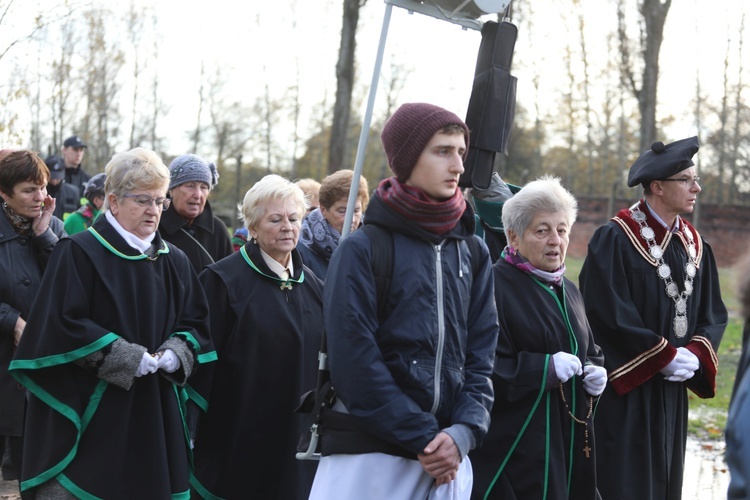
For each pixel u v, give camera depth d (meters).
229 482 5.41
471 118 5.29
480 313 4.06
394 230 3.85
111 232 4.89
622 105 51.53
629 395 5.82
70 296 4.70
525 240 4.98
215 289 5.50
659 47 20.05
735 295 2.91
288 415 5.48
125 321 4.81
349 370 3.69
